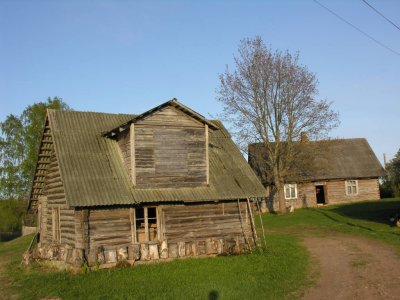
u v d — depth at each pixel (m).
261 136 42.03
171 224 21.69
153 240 21.45
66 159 20.97
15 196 57.47
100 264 19.17
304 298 13.08
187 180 22.17
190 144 22.52
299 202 49.44
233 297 13.07
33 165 56.50
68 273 18.64
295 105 41.47
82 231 19.31
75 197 19.12
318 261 19.34
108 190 20.14
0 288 17.11
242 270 17.42
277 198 48.72
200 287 14.55
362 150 53.97
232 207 23.50
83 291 14.95
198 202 22.56
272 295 13.27
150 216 24.88
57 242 22.75
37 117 57.09
